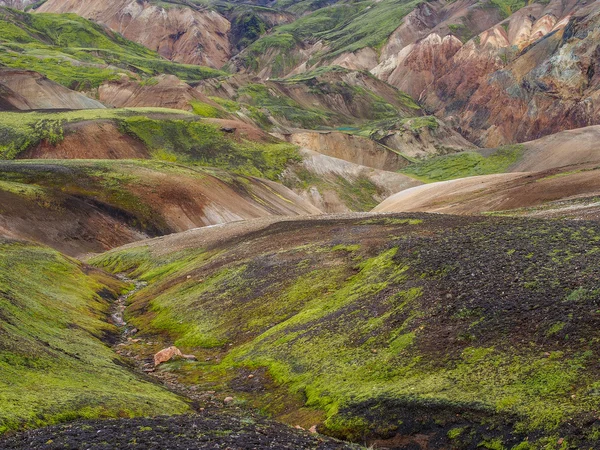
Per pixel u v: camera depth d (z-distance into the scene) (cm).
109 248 9300
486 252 2984
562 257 2641
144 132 16662
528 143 19512
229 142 17800
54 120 15838
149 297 4853
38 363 2386
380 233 4291
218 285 4272
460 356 2131
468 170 18725
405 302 2741
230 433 1738
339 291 3334
